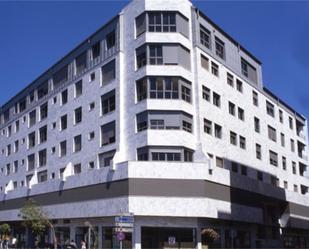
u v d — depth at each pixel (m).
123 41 43.47
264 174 52.09
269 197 48.62
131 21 42.97
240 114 49.38
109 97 43.72
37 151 56.00
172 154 38.28
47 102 55.53
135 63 41.44
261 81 56.06
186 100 40.41
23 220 48.12
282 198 51.81
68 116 50.16
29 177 57.41
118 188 37.19
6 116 68.06
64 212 43.50
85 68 48.56
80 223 41.66
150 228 36.69
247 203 43.66
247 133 49.75
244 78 51.38
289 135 62.19
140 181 36.34
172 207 36.00
